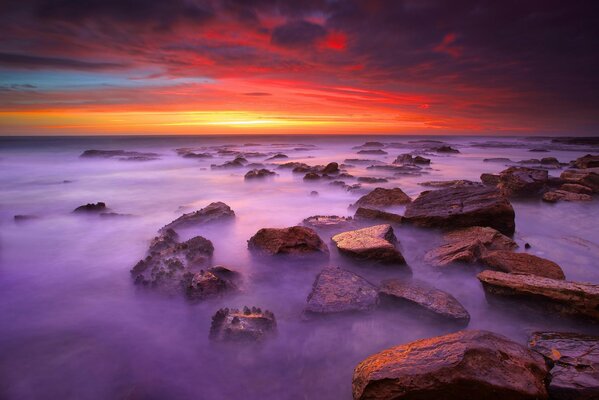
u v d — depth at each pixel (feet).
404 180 86.53
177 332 24.13
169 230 40.14
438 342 17.29
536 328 23.32
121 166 127.13
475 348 16.11
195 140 366.84
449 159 146.20
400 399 15.51
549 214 51.83
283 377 20.06
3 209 60.08
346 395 18.78
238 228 46.42
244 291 28.89
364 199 55.47
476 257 31.30
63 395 19.12
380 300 25.45
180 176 100.12
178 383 19.79
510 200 60.34
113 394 19.16
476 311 26.07
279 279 31.42
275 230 35.86
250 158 159.33
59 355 22.02
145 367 21.01
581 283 23.45
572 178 67.36
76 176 101.65
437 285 29.94
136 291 28.96
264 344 21.66
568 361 17.66
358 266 31.86
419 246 38.93
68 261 36.09
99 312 26.63
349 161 132.05
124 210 59.26
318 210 56.80
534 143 284.20
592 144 259.80
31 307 27.37
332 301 24.66
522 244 38.78
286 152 197.67
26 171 113.70
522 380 15.49
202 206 60.64
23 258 36.91
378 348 22.29
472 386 15.02
